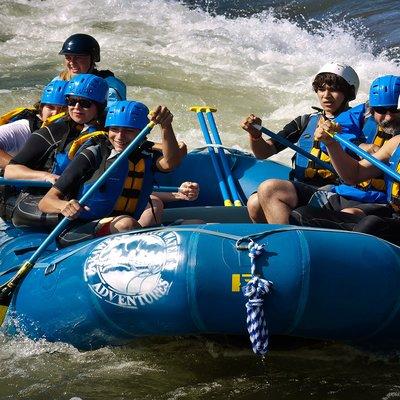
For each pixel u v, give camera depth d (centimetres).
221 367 1207
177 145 1314
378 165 1245
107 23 3469
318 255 1095
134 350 1234
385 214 1306
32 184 1347
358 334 1140
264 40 3325
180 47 3167
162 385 1159
